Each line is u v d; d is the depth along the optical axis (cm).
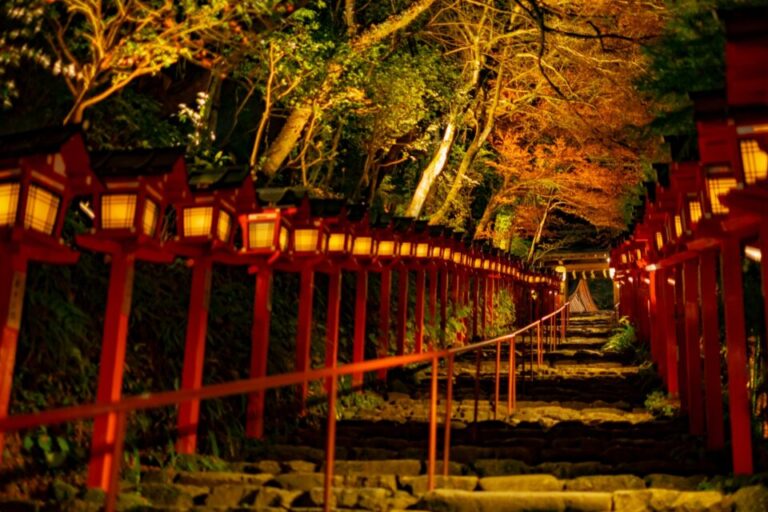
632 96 1566
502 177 2533
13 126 784
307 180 1392
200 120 1048
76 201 759
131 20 741
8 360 453
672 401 995
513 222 2695
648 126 778
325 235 842
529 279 2570
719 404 708
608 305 4394
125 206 539
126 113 935
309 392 934
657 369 1242
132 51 728
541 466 660
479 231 2427
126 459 612
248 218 727
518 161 2286
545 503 531
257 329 769
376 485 605
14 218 443
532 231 2884
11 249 449
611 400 1137
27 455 545
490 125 1833
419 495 569
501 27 1747
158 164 559
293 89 1116
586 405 1073
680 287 917
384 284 1216
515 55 1769
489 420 898
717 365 713
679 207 732
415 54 1650
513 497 535
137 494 550
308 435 828
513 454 718
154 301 773
